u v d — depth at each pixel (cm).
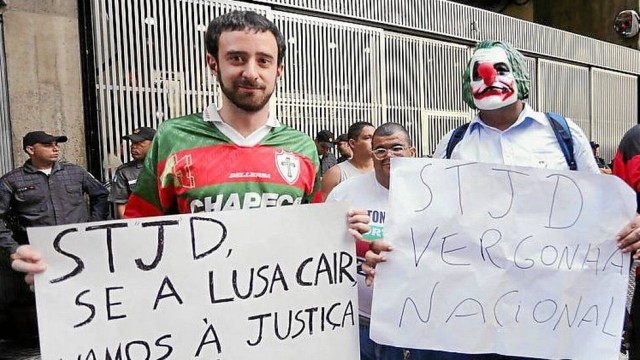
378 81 764
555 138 216
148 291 170
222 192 179
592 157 219
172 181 183
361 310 244
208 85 581
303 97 681
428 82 835
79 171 465
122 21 526
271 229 180
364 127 360
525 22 993
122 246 168
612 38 1352
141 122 538
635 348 271
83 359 164
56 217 444
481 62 214
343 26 721
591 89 1160
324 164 640
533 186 203
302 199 195
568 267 204
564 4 1412
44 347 161
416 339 201
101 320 166
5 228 423
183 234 172
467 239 202
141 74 538
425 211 201
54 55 501
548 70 1058
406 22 790
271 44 177
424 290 201
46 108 499
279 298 182
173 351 172
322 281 186
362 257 239
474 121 227
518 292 204
